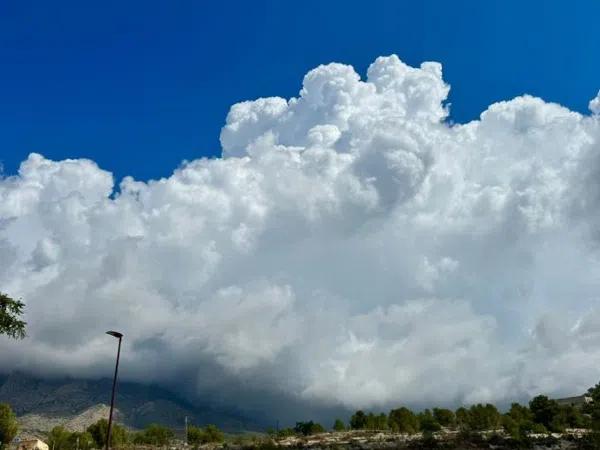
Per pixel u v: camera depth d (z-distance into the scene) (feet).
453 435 355.77
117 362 195.52
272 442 361.10
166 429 568.82
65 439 543.80
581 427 446.19
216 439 543.39
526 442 320.29
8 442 565.53
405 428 450.71
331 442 362.53
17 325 161.07
